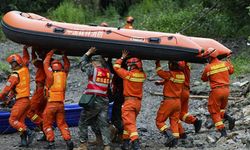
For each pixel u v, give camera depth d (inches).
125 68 1003.9
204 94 1515.7
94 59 951.0
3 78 1716.3
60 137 1112.2
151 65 1935.3
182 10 2436.0
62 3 2684.5
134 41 961.5
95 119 955.3
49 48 1017.5
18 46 2149.4
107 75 947.3
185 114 1051.9
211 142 1012.5
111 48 970.7
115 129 1034.1
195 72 1802.4
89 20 2566.4
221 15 2256.4
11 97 1043.9
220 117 1023.0
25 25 1018.7
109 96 1021.2
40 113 1074.1
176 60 967.0
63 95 975.6
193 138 1066.7
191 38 1048.2
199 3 2410.2
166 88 975.0
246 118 1166.3
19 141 1066.7
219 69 1016.2
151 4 2598.4
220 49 1039.0
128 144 956.6
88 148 995.3
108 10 2645.2
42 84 1061.1
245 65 1759.4
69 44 988.6
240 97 1409.9
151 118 1323.8
